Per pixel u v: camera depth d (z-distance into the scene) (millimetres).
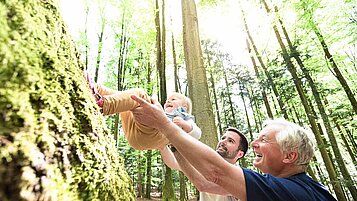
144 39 11312
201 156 1256
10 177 418
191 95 4656
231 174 1245
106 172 676
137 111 1305
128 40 11609
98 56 11516
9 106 472
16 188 417
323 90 8164
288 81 8703
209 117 4309
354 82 9688
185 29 5270
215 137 4160
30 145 470
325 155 7184
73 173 550
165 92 8086
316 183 1406
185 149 1266
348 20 7047
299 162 1427
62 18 851
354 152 11805
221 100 17312
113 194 682
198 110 4367
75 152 583
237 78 14969
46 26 692
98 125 770
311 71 8438
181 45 13977
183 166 1897
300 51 8148
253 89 14266
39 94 550
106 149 755
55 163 512
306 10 6969
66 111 623
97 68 11359
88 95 807
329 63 7656
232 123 15453
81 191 557
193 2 5488
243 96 15344
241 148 2381
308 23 7324
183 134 1290
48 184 469
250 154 10828
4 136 440
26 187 430
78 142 611
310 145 1438
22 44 561
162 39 8781
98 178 625
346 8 6914
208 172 1268
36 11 673
